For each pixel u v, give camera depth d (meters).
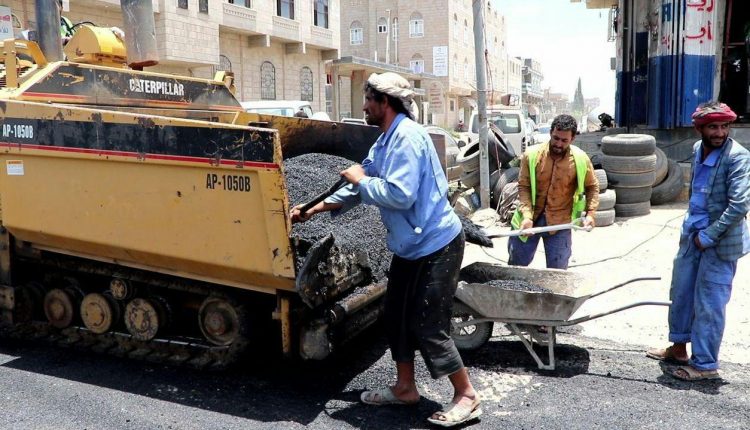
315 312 3.86
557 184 4.89
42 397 3.95
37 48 4.62
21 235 4.55
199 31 21.81
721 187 4.06
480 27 10.26
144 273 4.36
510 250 5.25
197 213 3.83
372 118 3.49
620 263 7.23
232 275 3.89
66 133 4.17
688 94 11.08
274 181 3.54
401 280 3.65
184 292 4.47
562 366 4.50
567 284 4.68
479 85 10.38
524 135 17.06
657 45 11.41
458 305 4.54
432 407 3.84
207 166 3.74
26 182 4.39
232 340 4.16
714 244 4.06
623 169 9.42
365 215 4.79
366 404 3.87
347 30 53.16
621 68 13.23
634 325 5.34
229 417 3.70
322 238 3.65
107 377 4.27
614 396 4.00
